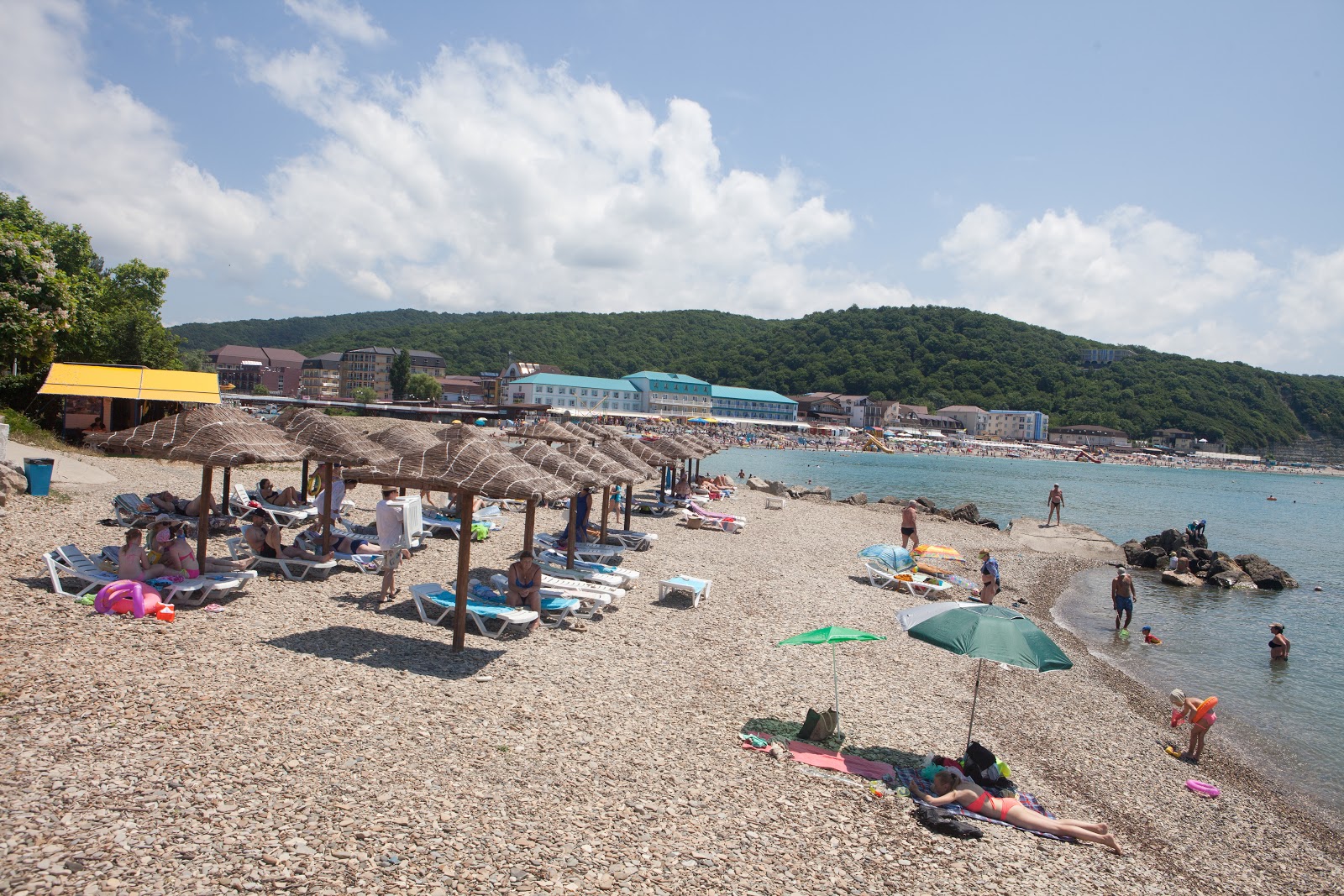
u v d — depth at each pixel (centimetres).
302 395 17725
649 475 2181
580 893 562
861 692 1186
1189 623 2170
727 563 2084
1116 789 1014
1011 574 2706
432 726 821
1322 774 1176
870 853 702
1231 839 923
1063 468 13075
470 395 18100
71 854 515
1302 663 1780
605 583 1544
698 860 639
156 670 866
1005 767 923
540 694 966
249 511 1866
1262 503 7775
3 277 2709
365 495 2550
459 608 1073
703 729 939
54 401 3225
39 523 1480
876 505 4578
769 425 16738
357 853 567
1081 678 1517
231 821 584
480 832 625
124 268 5394
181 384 3162
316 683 895
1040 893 682
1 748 642
